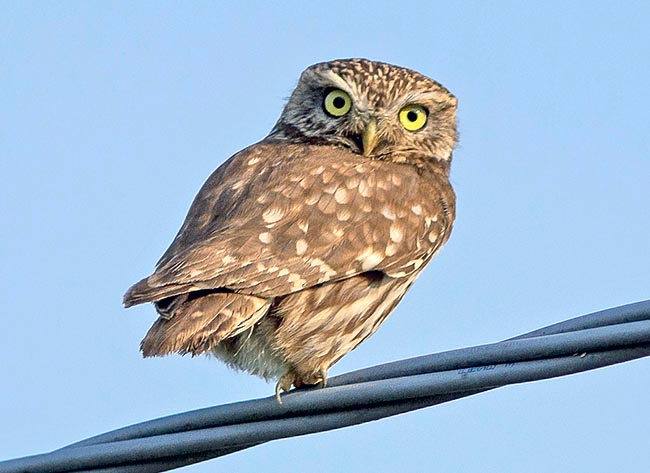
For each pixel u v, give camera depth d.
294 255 10.81
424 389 8.55
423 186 12.75
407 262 11.95
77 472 8.85
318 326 11.13
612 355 8.06
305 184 11.66
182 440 8.92
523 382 8.34
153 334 9.48
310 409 8.86
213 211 11.44
